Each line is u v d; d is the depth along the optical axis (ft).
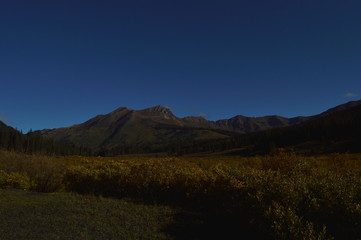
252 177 18.42
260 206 14.49
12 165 43.86
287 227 12.27
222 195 20.25
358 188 14.01
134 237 15.69
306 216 13.23
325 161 36.63
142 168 29.60
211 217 20.07
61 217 19.84
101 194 28.40
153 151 625.82
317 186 14.75
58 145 295.48
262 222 14.11
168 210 22.41
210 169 26.71
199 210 22.31
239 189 17.83
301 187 14.74
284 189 14.43
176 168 30.48
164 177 26.81
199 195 22.88
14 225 17.65
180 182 25.40
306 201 13.80
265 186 15.93
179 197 25.48
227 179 19.84
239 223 17.63
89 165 39.96
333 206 12.68
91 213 21.17
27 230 16.60
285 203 13.80
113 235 15.94
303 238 11.24
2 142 194.70
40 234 15.84
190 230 17.15
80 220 19.11
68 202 25.23
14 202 24.89
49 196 28.48
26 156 47.62
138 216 20.48
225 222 18.70
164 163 33.83
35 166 43.47
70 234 15.94
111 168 33.81
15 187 34.65
